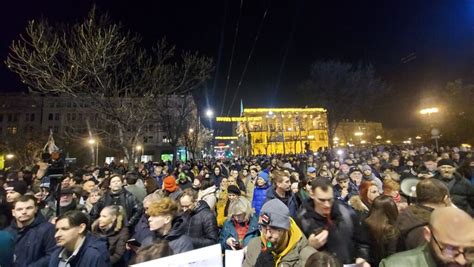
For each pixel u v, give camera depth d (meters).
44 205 5.91
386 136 60.84
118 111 15.27
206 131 65.88
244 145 78.94
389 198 3.36
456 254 1.72
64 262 3.30
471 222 1.78
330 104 32.50
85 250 3.25
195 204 4.88
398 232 3.05
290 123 78.88
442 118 30.31
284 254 2.76
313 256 2.07
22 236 3.81
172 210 3.76
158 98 17.52
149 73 16.19
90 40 13.27
